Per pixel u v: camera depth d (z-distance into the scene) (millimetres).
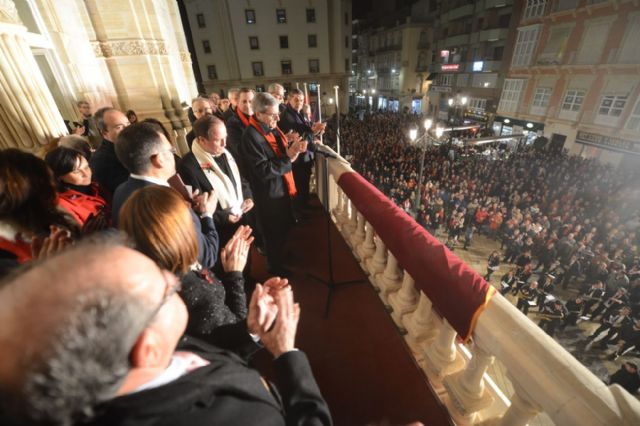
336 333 1957
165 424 463
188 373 562
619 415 703
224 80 30844
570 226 9945
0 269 961
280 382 792
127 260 464
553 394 803
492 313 1028
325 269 2559
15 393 322
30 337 333
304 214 3500
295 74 30922
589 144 16781
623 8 14523
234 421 533
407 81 35469
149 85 5918
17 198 1146
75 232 1395
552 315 7465
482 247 11234
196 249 970
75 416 362
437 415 1482
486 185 13625
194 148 2076
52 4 4656
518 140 21250
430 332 1675
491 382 1517
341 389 1634
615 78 15289
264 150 2426
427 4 32812
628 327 6434
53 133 2666
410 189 13336
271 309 899
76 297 367
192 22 29203
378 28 41406
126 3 5312
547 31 18656
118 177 2275
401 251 1451
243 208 2145
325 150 3377
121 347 398
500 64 22938
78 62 5129
